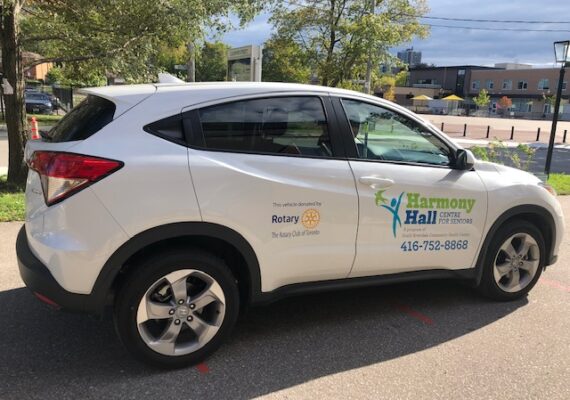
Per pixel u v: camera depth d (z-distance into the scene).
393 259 3.80
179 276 3.13
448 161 4.06
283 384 3.15
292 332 3.84
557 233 4.54
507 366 3.44
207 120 3.23
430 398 3.06
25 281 3.12
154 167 2.99
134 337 3.09
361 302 4.45
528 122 56.44
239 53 15.38
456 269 4.16
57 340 3.58
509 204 4.22
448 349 3.65
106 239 2.92
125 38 8.68
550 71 87.25
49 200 2.95
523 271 4.58
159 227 3.01
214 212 3.12
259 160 3.30
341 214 3.53
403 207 3.76
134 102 3.12
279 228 3.35
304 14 20.59
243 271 3.45
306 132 3.52
